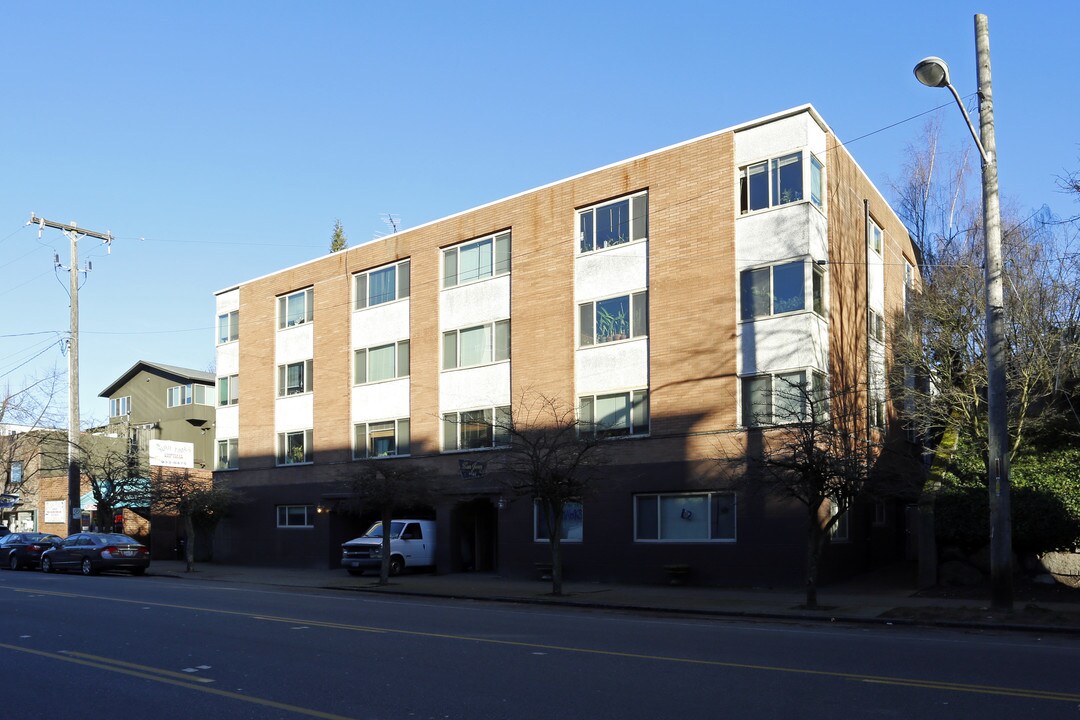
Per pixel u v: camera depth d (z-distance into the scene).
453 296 31.50
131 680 10.17
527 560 28.20
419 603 21.00
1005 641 13.65
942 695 9.09
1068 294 24.83
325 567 34.44
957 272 26.72
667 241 26.06
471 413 30.48
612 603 20.30
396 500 26.38
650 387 25.89
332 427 34.97
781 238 24.11
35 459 52.66
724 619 17.86
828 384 22.41
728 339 24.55
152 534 43.16
